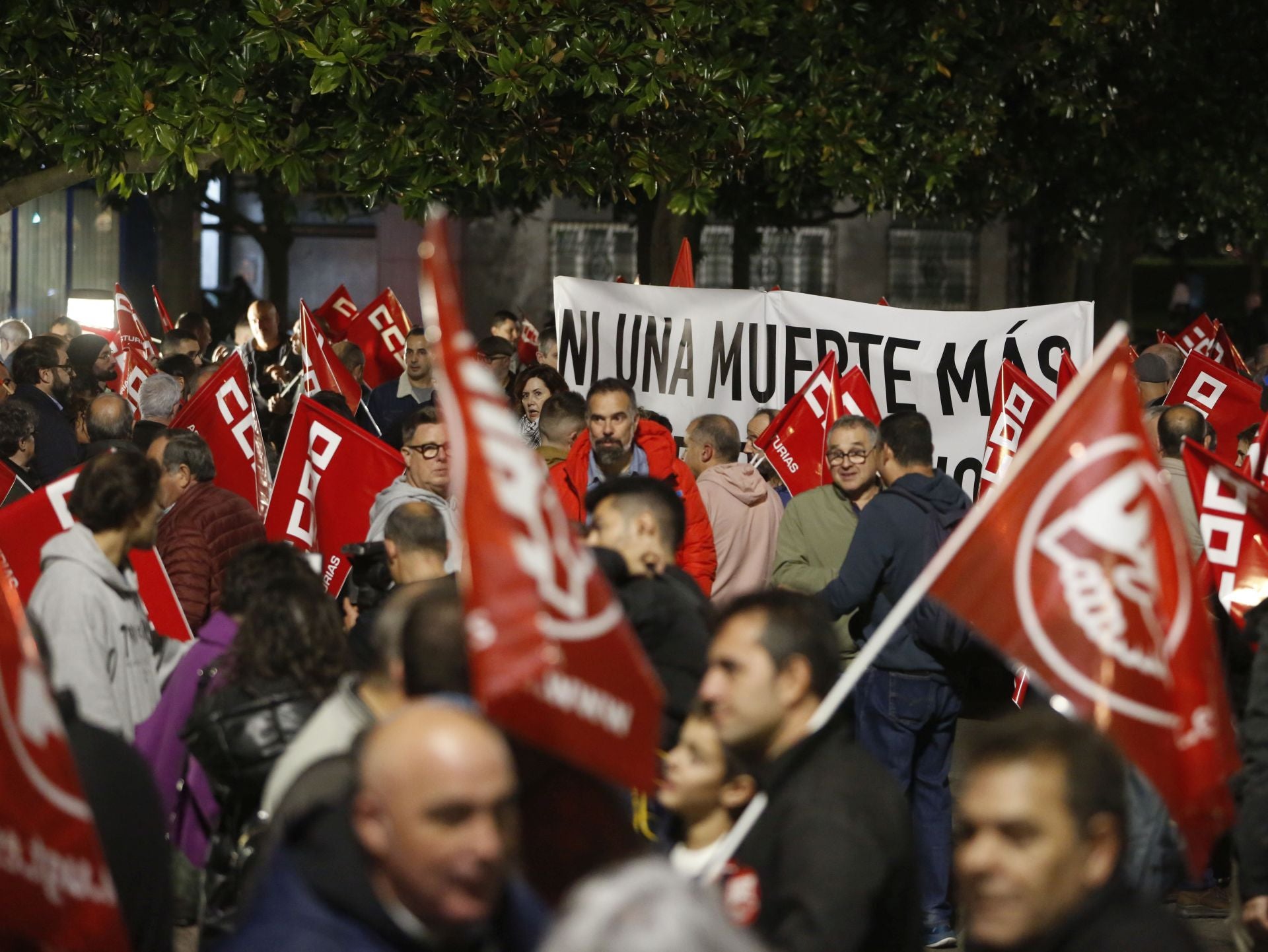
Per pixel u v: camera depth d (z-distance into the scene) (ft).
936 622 30.81
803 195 88.07
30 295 109.19
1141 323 159.94
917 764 32.81
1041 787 13.05
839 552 34.68
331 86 51.78
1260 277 153.07
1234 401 51.44
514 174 63.82
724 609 17.21
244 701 21.13
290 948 12.82
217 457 41.45
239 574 21.99
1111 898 13.30
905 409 44.39
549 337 60.70
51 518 28.17
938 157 67.97
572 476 37.32
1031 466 16.93
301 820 13.66
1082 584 16.76
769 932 15.52
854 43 66.03
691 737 17.03
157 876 16.61
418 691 16.02
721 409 46.24
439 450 33.04
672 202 59.52
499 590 13.47
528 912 13.87
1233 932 23.61
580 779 15.21
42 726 14.79
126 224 116.98
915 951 16.40
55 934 14.66
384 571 26.94
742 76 60.44
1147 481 16.89
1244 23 83.20
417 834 12.03
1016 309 43.42
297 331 65.51
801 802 15.94
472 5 53.72
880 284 146.82
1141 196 91.35
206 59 52.95
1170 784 16.66
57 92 52.39
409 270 141.79
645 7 56.95
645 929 8.30
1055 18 70.28
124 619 25.32
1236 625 27.37
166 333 66.85
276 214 117.50
